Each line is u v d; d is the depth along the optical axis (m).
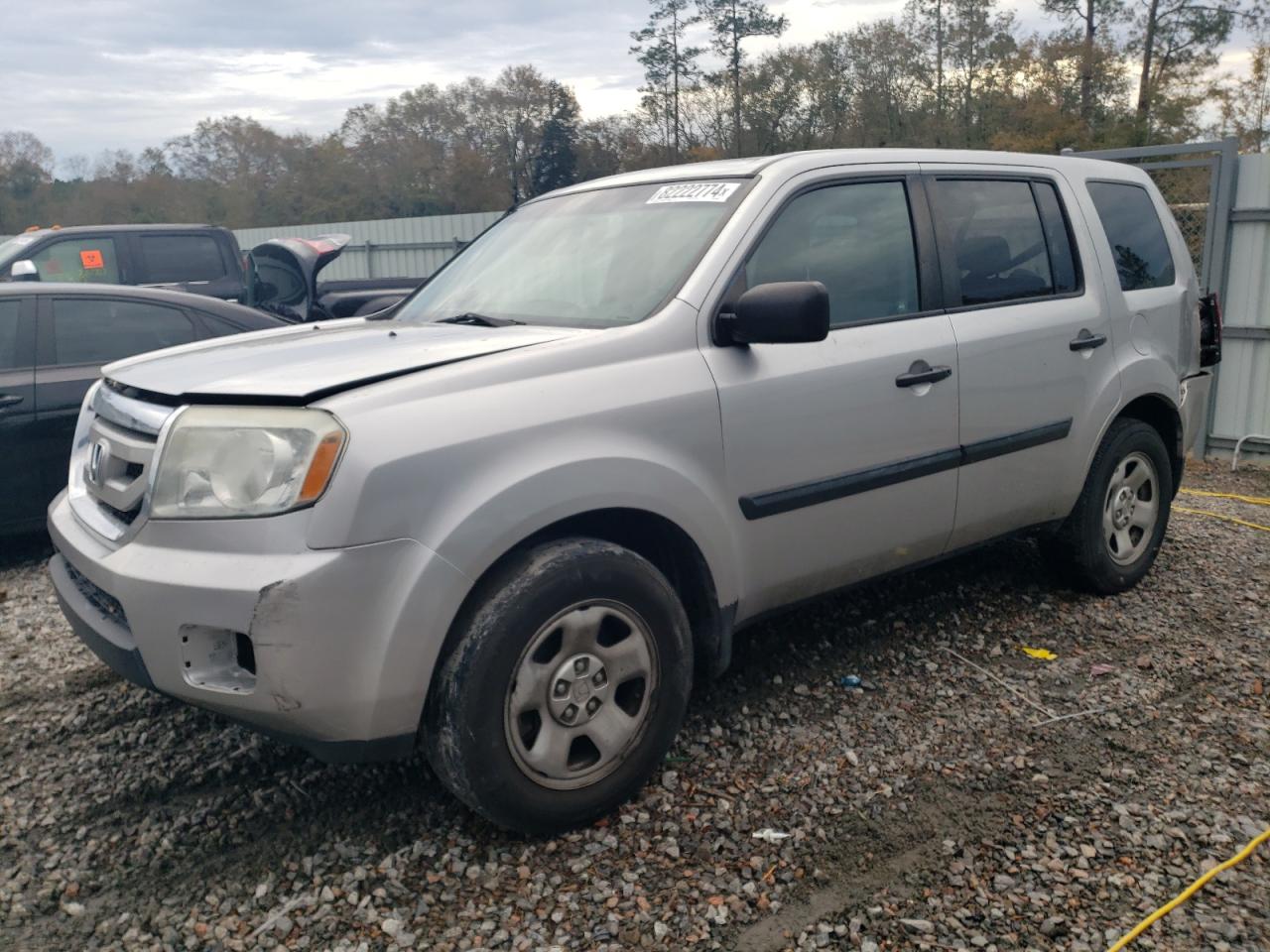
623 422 3.06
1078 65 40.16
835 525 3.65
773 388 3.41
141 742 3.64
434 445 2.72
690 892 2.76
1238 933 2.55
